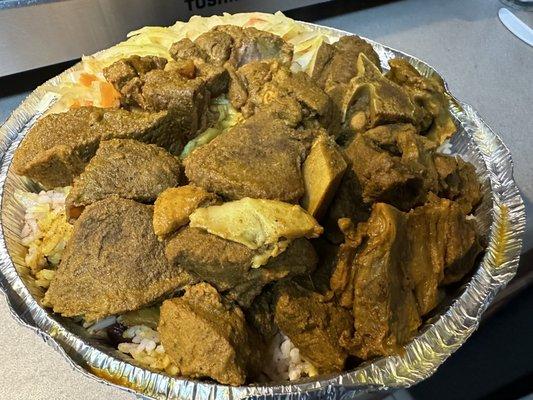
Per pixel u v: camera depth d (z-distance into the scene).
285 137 0.19
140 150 0.19
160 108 0.21
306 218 0.17
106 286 0.17
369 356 0.17
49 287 0.19
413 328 0.18
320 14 0.38
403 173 0.19
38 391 0.19
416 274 0.18
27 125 0.26
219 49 0.24
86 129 0.20
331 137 0.20
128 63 0.23
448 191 0.21
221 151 0.18
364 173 0.20
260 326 0.18
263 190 0.18
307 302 0.18
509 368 0.22
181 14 0.34
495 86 0.33
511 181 0.22
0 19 0.30
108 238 0.18
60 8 0.31
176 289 0.18
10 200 0.22
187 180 0.20
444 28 0.38
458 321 0.18
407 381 0.16
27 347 0.20
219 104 0.23
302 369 0.18
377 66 0.25
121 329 0.19
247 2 0.36
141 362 0.18
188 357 0.16
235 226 0.17
